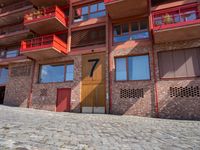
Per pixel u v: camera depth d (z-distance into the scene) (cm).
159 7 1627
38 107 1928
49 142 480
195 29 1321
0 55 2569
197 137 610
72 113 1580
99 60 1766
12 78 2245
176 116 1338
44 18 1906
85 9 2050
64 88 1861
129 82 1568
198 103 1304
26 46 2009
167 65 1475
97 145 477
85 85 1755
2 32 2702
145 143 517
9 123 732
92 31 1920
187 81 1374
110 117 1245
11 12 2447
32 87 2039
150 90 1473
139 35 1667
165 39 1470
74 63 1880
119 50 1684
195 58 1402
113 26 1806
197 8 1469
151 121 1076
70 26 2030
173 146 491
